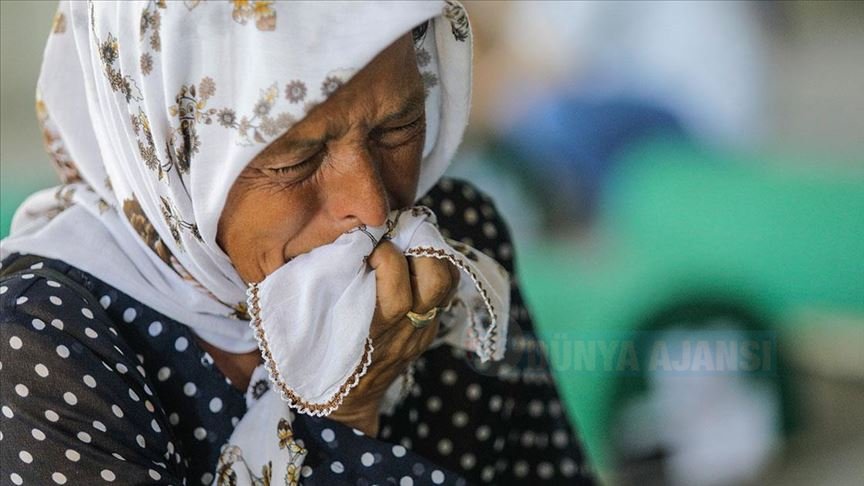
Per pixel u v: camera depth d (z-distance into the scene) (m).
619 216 5.87
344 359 2.29
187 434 2.56
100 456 2.30
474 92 5.95
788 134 5.71
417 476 2.62
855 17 5.57
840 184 5.59
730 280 5.70
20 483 2.29
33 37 5.66
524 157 5.95
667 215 5.82
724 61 5.69
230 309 2.57
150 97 2.16
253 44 2.04
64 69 2.50
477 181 6.00
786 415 5.51
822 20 5.61
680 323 5.71
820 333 5.56
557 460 3.36
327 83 2.03
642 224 5.85
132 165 2.36
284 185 2.23
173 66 2.09
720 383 5.56
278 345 2.27
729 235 5.74
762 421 5.51
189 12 2.04
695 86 5.75
